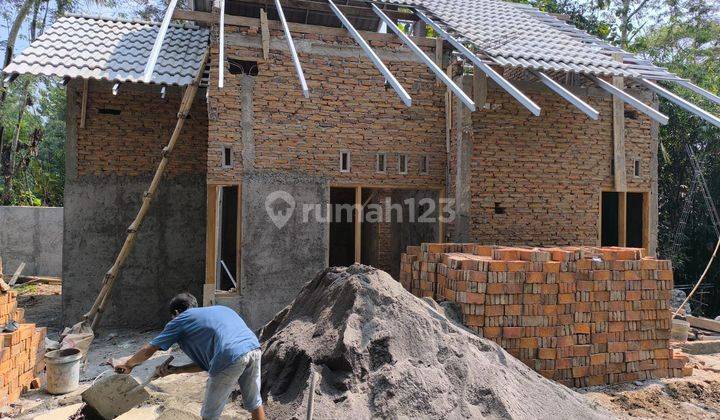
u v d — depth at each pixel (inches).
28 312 450.6
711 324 403.5
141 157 394.0
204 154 404.8
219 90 334.0
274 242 339.0
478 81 358.9
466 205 356.2
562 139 378.0
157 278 393.7
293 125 346.0
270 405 189.6
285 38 345.1
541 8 754.2
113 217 387.5
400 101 366.3
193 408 203.5
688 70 749.3
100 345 333.4
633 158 393.1
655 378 269.9
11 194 772.6
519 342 249.3
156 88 397.7
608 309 262.5
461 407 183.0
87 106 382.9
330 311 222.5
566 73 399.5
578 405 208.5
